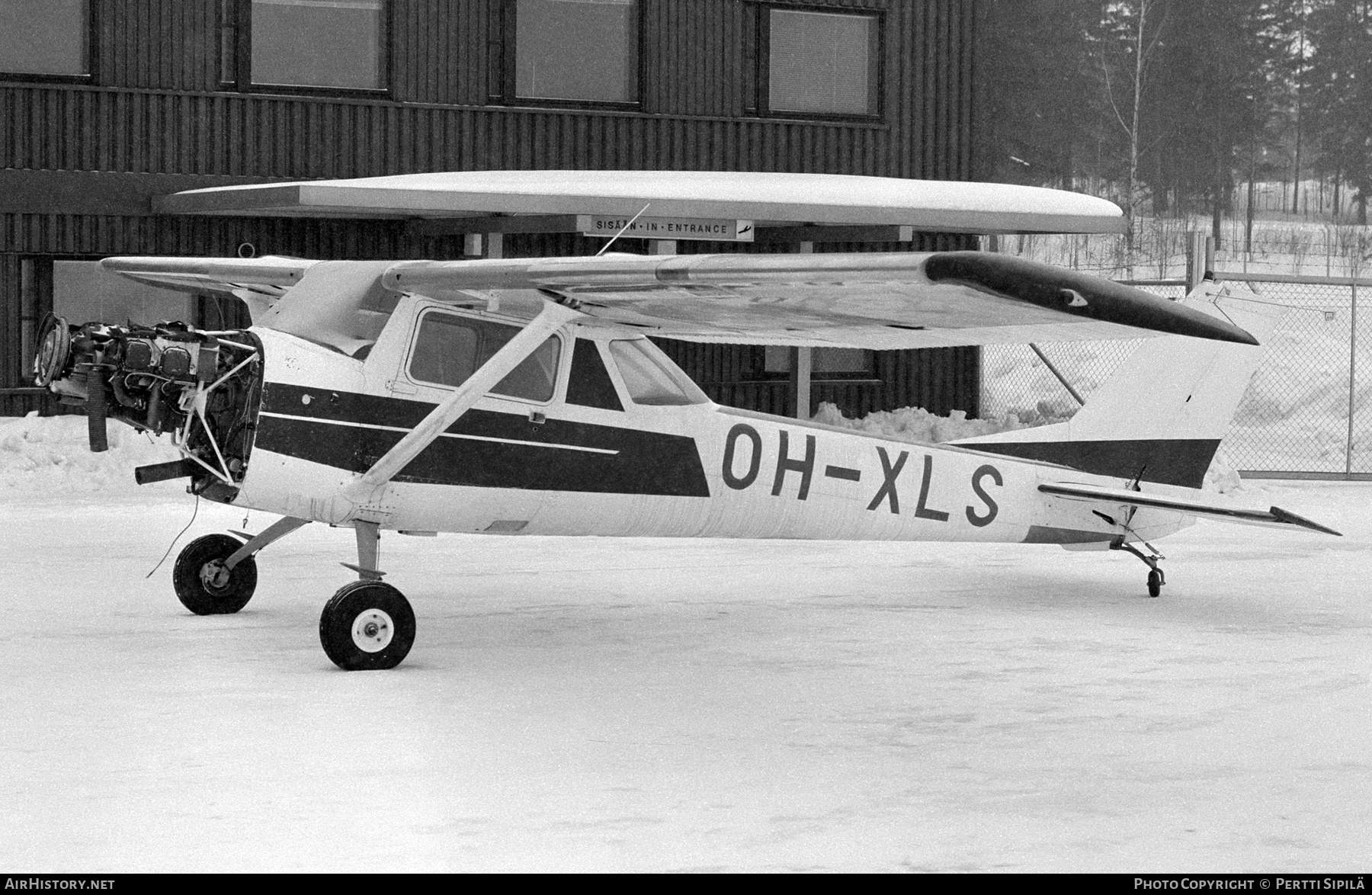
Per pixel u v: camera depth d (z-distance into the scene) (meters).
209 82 16.36
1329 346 29.77
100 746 6.02
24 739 6.10
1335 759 6.16
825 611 9.41
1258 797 5.61
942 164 19.05
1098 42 53.72
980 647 8.37
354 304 7.91
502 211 14.16
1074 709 6.96
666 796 5.50
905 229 15.89
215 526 12.19
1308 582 10.84
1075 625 9.05
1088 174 54.12
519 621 8.95
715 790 5.59
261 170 16.56
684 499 8.70
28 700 6.76
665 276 6.93
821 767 5.92
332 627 7.40
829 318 7.27
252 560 8.94
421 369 7.96
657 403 8.62
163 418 7.67
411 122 17.02
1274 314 10.28
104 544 11.23
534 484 8.25
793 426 9.07
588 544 12.12
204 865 4.70
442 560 11.12
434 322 8.02
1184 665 7.95
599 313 8.03
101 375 7.52
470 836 5.02
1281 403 25.06
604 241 17.44
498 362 7.77
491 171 16.91
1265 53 59.50
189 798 5.37
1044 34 51.72
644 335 8.66
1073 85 52.59
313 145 16.70
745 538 9.14
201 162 16.38
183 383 7.53
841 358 18.67
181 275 9.53
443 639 8.36
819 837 5.09
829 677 7.57
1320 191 62.88
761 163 18.28
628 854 4.88
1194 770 5.97
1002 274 5.77
